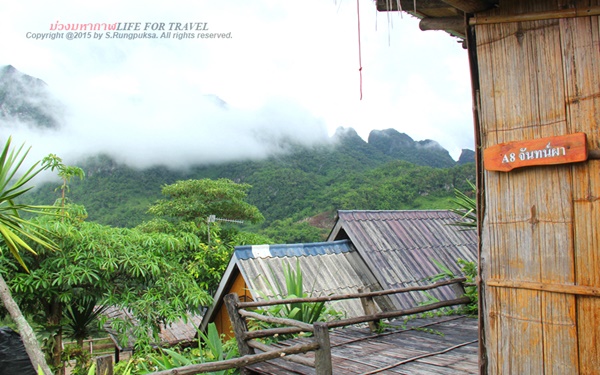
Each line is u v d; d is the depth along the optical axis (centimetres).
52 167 793
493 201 238
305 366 357
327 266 773
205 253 1123
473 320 489
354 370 337
